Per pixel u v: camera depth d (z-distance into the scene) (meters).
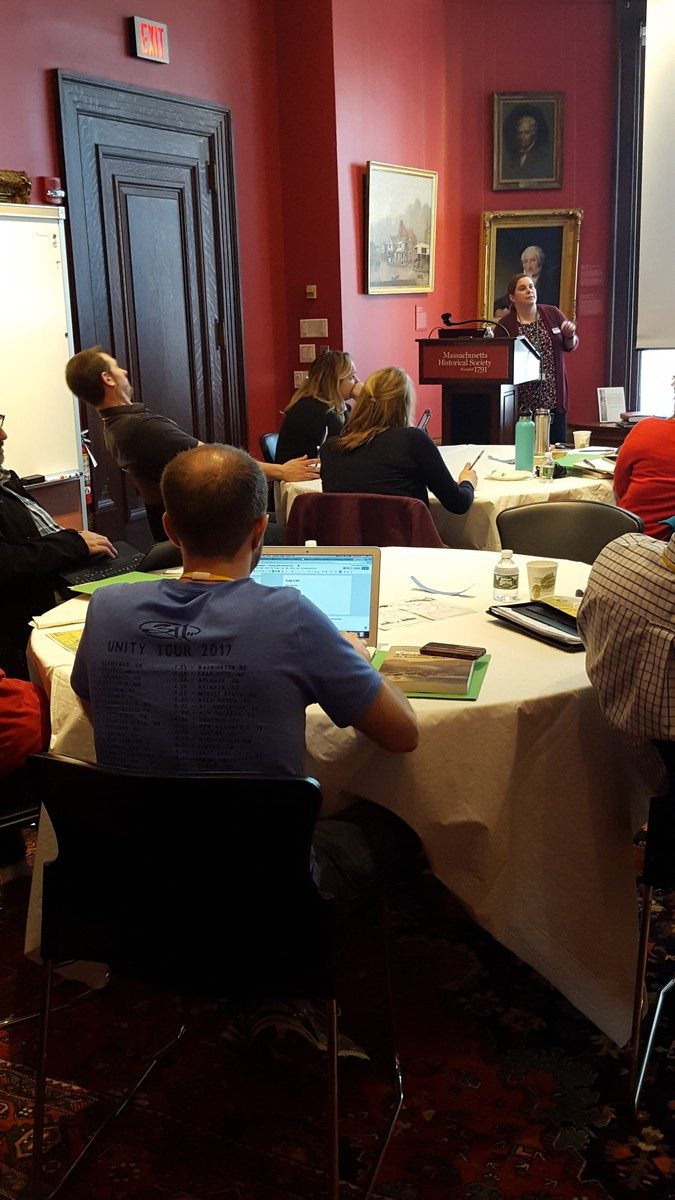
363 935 1.83
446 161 7.24
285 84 6.40
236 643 1.51
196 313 6.01
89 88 5.02
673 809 1.77
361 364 6.75
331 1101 1.52
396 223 6.79
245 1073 2.00
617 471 3.38
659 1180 1.70
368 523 3.45
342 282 6.48
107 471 5.43
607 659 1.75
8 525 3.02
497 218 7.27
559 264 7.34
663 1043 2.02
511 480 4.05
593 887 2.00
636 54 7.00
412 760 1.80
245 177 6.26
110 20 5.14
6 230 4.15
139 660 1.53
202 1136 1.83
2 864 2.62
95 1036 2.12
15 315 4.22
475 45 7.10
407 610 2.42
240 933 1.49
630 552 1.74
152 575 2.62
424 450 3.60
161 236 5.67
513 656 2.09
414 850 1.88
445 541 3.94
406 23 6.72
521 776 1.91
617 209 7.25
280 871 1.44
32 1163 1.69
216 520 1.55
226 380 6.31
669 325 5.70
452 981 2.25
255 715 1.50
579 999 2.01
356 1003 2.17
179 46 5.61
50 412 4.44
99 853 1.52
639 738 1.77
